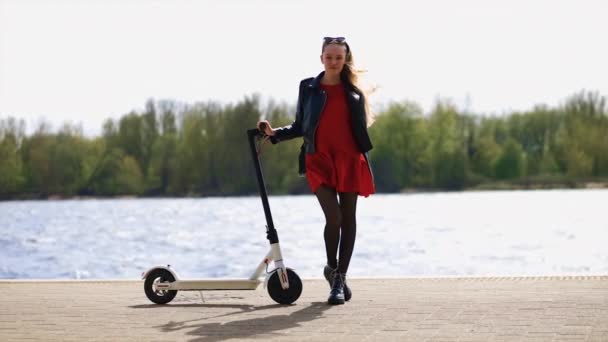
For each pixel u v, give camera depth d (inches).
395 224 1229.7
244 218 1577.3
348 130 249.0
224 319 212.8
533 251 720.3
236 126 2994.6
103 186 3176.7
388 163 2987.2
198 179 3056.1
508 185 3093.0
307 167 251.3
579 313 205.9
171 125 3171.8
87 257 765.3
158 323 207.6
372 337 179.9
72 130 3218.5
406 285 280.7
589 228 1048.2
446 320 200.5
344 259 246.8
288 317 213.6
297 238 949.8
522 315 205.0
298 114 255.6
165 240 994.7
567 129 3105.3
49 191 3176.7
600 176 3088.1
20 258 765.9
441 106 3036.4
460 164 3026.6
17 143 3179.1
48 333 193.3
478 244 812.0
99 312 229.5
